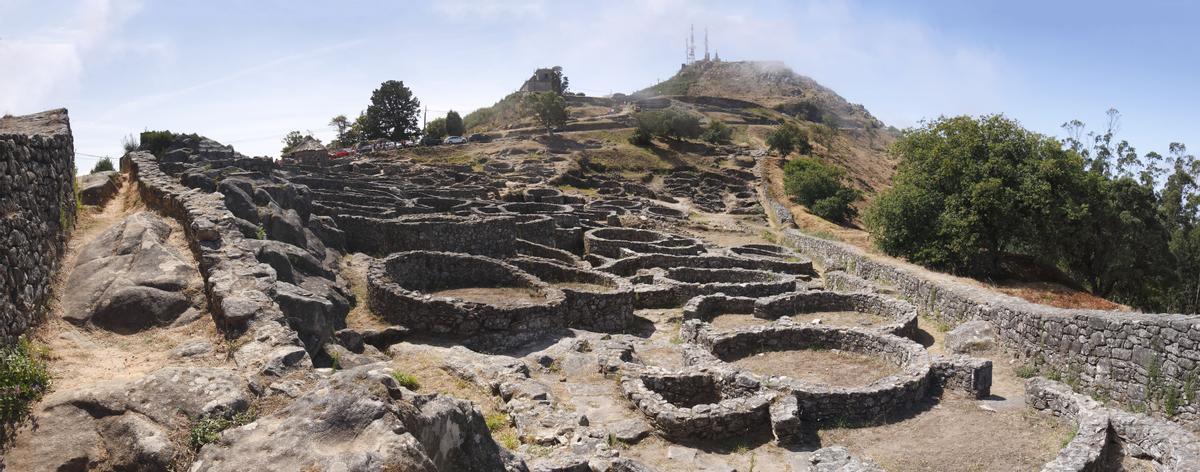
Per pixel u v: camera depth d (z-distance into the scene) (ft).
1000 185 100.48
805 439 38.52
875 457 36.32
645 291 74.59
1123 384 48.21
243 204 60.75
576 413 36.83
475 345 53.26
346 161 242.58
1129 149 128.47
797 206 234.58
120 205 58.03
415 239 86.28
